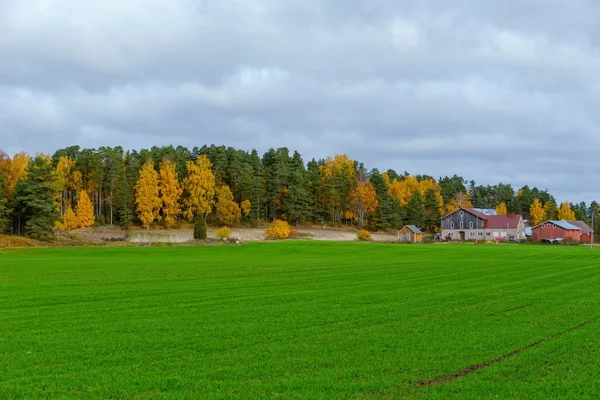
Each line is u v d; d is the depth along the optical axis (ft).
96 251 243.19
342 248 273.95
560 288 97.30
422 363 44.09
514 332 56.03
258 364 43.52
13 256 205.87
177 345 50.21
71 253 228.84
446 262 175.63
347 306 74.13
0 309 71.36
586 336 53.98
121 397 35.78
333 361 44.65
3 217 308.60
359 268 146.10
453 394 36.58
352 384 38.50
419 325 59.98
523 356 46.16
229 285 101.24
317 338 53.11
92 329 57.52
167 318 64.34
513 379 40.04
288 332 56.03
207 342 51.29
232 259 195.31
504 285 102.27
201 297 83.76
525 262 175.83
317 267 150.10
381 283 105.60
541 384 38.70
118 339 52.54
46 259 187.11
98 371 41.55
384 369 42.37
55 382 38.73
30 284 101.86
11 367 42.68
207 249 267.39
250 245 291.17
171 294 87.40
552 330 57.16
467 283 106.01
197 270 137.80
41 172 305.12
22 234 317.42
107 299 81.25
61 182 366.22
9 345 49.88
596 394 36.76
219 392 36.78
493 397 36.09
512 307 73.51
